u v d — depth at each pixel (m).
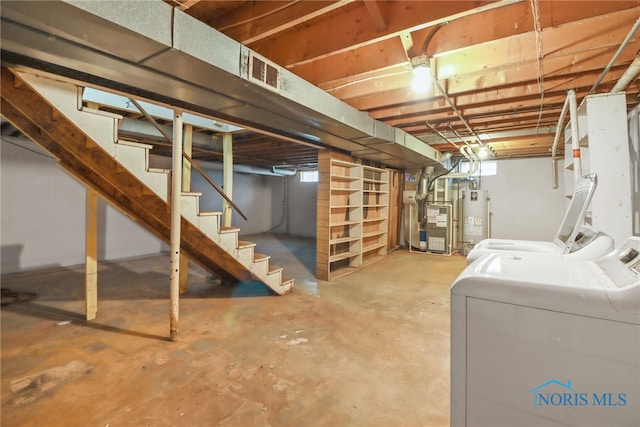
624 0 1.64
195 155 6.40
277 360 2.15
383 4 1.81
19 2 1.10
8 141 4.40
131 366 2.04
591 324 0.84
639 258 0.96
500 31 1.92
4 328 2.61
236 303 3.34
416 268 5.09
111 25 1.27
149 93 2.20
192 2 1.62
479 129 4.25
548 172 6.11
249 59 1.88
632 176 2.99
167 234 3.55
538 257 1.34
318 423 1.55
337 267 5.03
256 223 9.79
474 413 0.99
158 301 3.35
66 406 1.65
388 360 2.16
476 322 0.98
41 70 1.75
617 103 2.29
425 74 2.29
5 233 4.41
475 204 6.73
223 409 1.64
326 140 3.69
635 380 0.80
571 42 2.01
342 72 2.50
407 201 6.78
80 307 3.12
